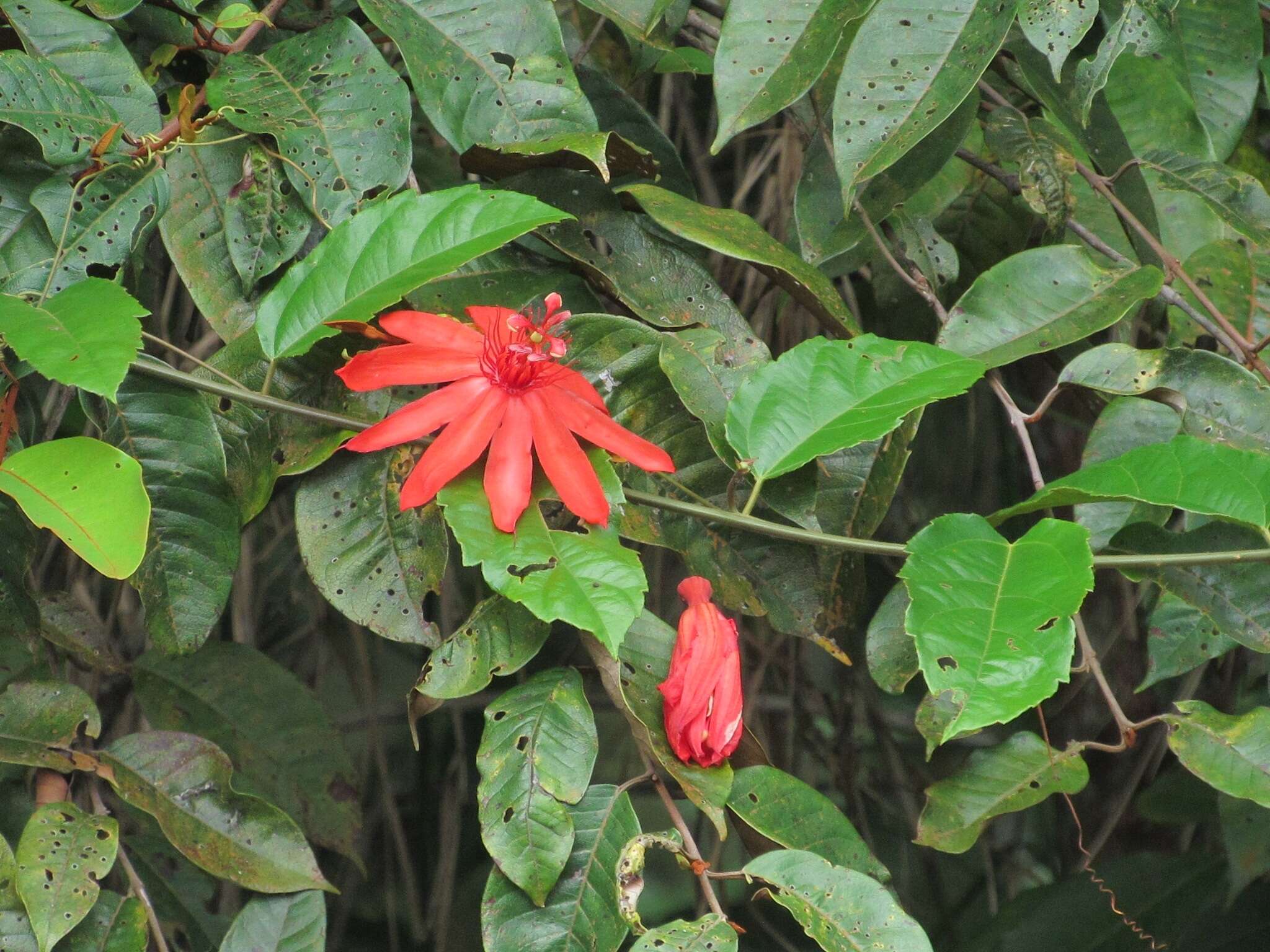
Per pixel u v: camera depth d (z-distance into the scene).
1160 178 1.35
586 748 1.23
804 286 1.27
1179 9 1.39
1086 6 1.26
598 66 1.42
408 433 1.21
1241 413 1.27
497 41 1.27
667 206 1.28
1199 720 1.25
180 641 1.25
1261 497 1.21
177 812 1.26
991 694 1.16
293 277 1.23
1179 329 1.35
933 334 1.45
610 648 1.18
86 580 1.46
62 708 1.26
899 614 1.29
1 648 1.31
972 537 1.21
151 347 1.41
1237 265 1.35
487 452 1.22
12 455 1.20
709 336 1.27
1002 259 1.43
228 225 1.25
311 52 1.27
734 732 1.22
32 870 1.23
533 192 1.29
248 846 1.25
